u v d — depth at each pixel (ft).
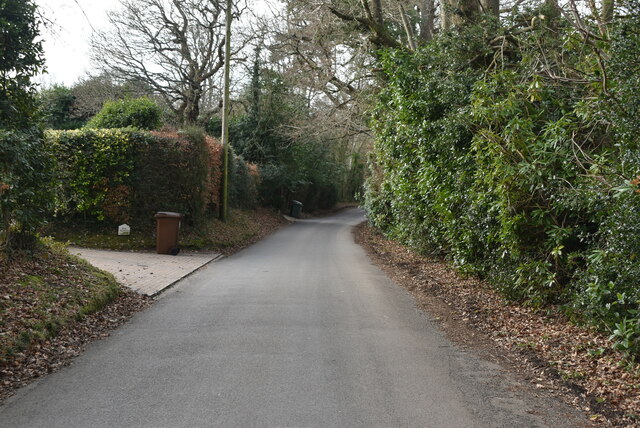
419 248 49.08
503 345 22.15
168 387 16.34
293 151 126.31
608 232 20.81
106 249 51.24
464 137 34.94
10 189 25.89
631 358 18.89
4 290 23.52
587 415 14.83
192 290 33.99
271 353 20.07
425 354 20.47
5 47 26.91
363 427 13.65
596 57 23.56
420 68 43.34
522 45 36.91
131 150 55.93
